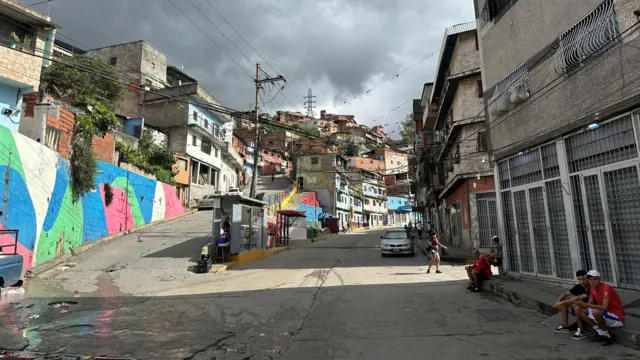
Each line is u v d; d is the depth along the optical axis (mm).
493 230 20438
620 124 7398
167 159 30594
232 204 17422
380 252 22438
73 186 17484
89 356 5324
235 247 17172
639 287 6992
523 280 10234
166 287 11758
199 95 36188
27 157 13781
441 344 5648
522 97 10047
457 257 17922
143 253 17391
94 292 10914
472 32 21516
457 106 22781
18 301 9484
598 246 7883
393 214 80375
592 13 7984
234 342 6027
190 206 34219
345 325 6965
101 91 25953
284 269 15602
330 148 64875
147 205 26234
